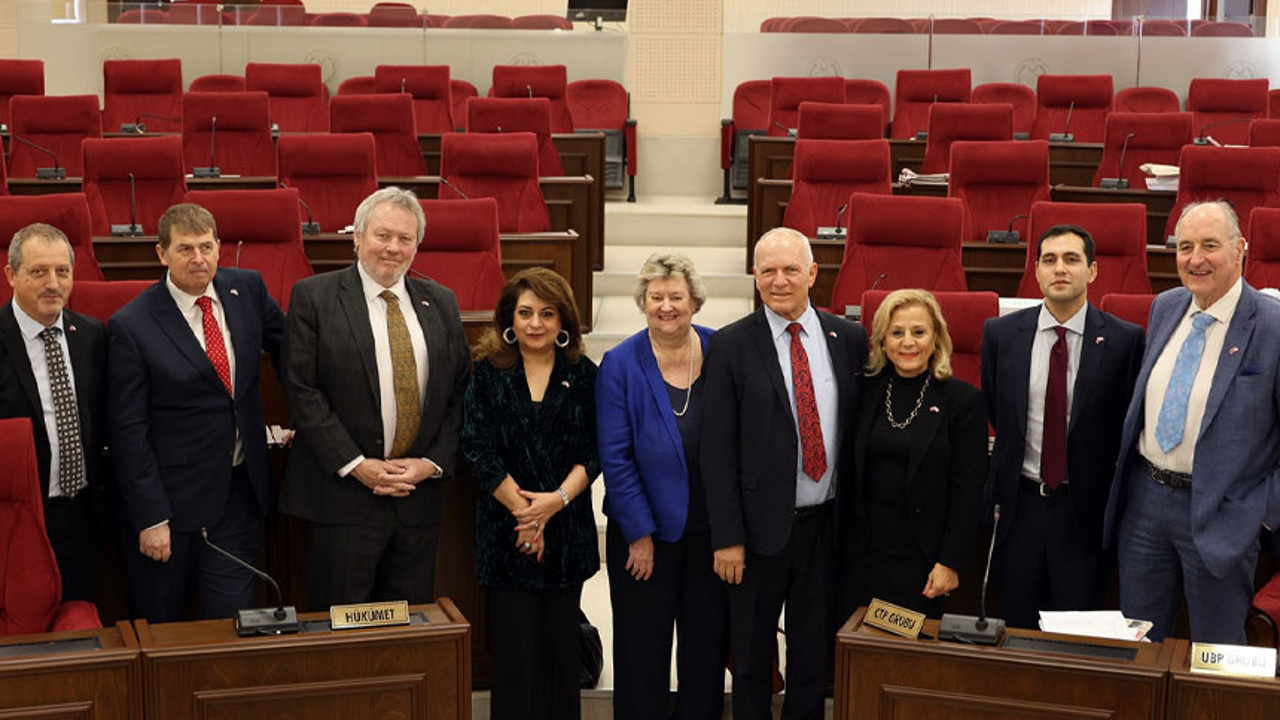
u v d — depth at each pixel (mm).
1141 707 2631
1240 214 6598
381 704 2801
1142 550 3320
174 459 3361
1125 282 5746
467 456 3363
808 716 3430
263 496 3463
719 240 8859
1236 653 2633
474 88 10016
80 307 4219
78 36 10398
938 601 3387
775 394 3320
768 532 3303
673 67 10562
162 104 9625
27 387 3289
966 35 10461
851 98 9898
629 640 3479
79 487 3354
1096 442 3422
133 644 2719
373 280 3408
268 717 2750
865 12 13859
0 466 3111
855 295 5871
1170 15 12664
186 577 3422
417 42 10344
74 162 8281
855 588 3420
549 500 3328
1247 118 9680
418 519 3381
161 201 6688
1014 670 2695
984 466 3305
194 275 3354
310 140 6715
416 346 3412
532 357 3412
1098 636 2875
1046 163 6875
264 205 5648
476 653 3818
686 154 10453
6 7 10758
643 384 3383
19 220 5324
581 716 3770
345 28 10352
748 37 10531
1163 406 3258
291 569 3750
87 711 2646
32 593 3156
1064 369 3439
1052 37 10414
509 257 6312
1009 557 3504
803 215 7113
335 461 3283
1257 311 3215
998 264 6312
